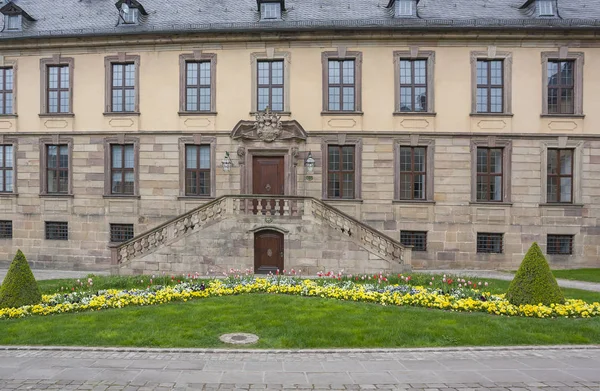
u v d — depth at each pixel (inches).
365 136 724.0
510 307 372.5
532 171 716.7
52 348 282.4
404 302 404.2
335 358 268.1
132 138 746.2
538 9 722.2
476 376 239.1
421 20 714.2
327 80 727.1
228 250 607.8
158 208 743.1
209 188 743.7
